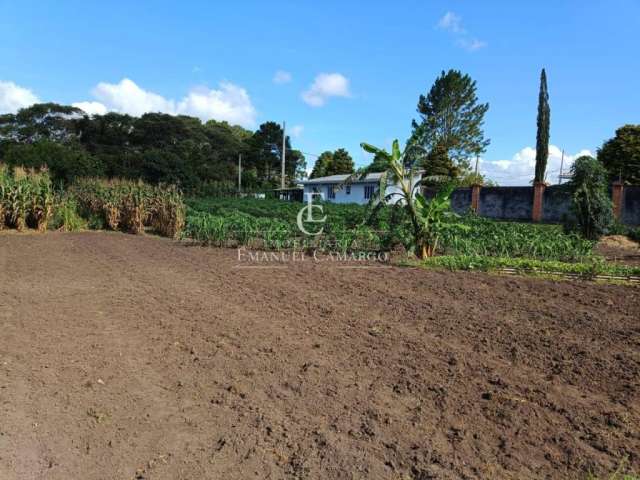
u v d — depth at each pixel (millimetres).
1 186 17453
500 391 4297
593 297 7934
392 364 4941
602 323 6371
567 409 3969
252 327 6195
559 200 27109
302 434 3594
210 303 7457
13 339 5562
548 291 8383
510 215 30047
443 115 55656
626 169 32656
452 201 32688
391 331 6031
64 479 3080
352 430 3639
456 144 56344
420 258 12195
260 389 4363
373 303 7480
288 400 4141
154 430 3668
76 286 8523
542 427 3684
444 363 4973
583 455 3297
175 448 3430
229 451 3389
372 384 4461
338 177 44750
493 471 3125
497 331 6027
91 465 3227
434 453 3332
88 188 21328
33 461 3260
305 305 7352
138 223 18453
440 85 56188
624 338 5762
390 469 3166
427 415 3875
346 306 7289
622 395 4234
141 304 7336
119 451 3389
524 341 5645
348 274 10039
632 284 9031
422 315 6781
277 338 5754
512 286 8789
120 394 4254
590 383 4484
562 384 4465
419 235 12180
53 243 14820
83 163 31609
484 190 31172
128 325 6234
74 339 5629
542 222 27281
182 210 17734
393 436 3559
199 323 6363
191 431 3660
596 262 10398
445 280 9344
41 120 60500
